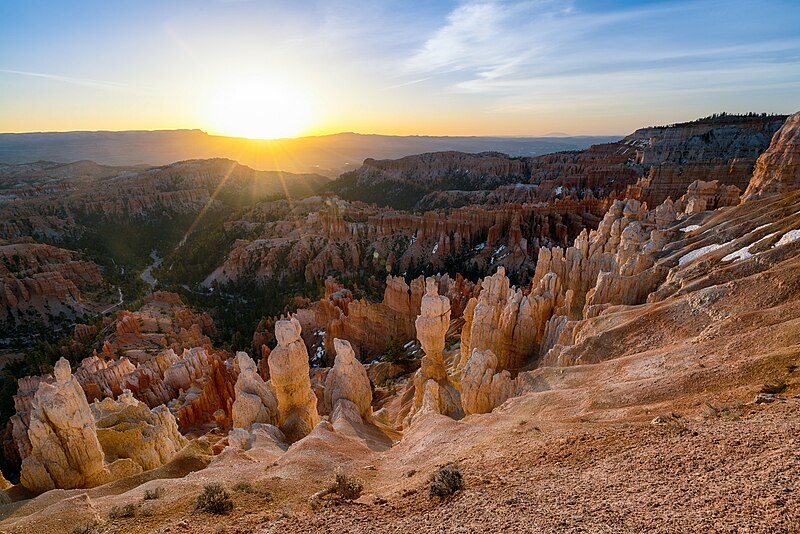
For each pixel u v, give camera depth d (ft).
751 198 241.76
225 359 298.56
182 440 128.77
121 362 251.60
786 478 33.96
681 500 34.35
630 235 200.44
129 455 107.55
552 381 101.24
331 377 141.08
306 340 359.25
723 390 64.28
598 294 159.12
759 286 98.53
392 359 276.21
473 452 64.85
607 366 97.40
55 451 87.66
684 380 72.43
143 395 219.82
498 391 112.68
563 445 55.83
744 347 77.30
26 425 215.92
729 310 97.45
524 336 157.69
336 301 378.12
